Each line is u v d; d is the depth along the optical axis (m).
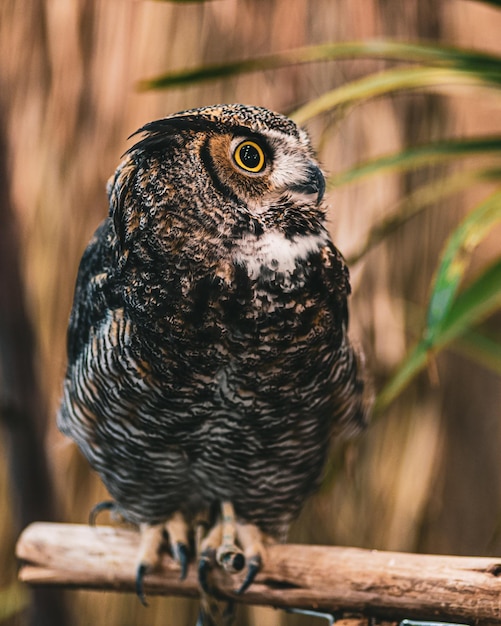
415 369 2.15
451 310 2.08
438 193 2.29
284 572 2.14
